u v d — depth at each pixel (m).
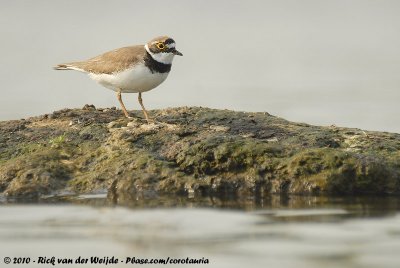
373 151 15.36
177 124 16.53
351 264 10.34
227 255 10.94
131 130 15.98
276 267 10.34
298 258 10.66
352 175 14.36
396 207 13.45
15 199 14.39
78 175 15.02
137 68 17.02
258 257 10.77
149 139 15.70
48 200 14.29
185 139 15.48
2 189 14.67
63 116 17.44
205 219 12.79
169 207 13.62
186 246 11.36
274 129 16.44
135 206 13.76
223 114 17.56
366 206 13.55
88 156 15.43
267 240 11.52
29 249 11.48
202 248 11.26
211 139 15.13
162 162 14.89
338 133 16.38
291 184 14.42
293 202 13.94
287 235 11.76
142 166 14.82
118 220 12.82
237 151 14.77
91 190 14.60
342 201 13.96
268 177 14.55
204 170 14.76
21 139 16.27
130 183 14.53
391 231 11.90
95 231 12.24
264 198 14.26
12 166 15.02
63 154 15.49
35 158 15.19
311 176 14.38
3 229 12.47
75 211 13.48
